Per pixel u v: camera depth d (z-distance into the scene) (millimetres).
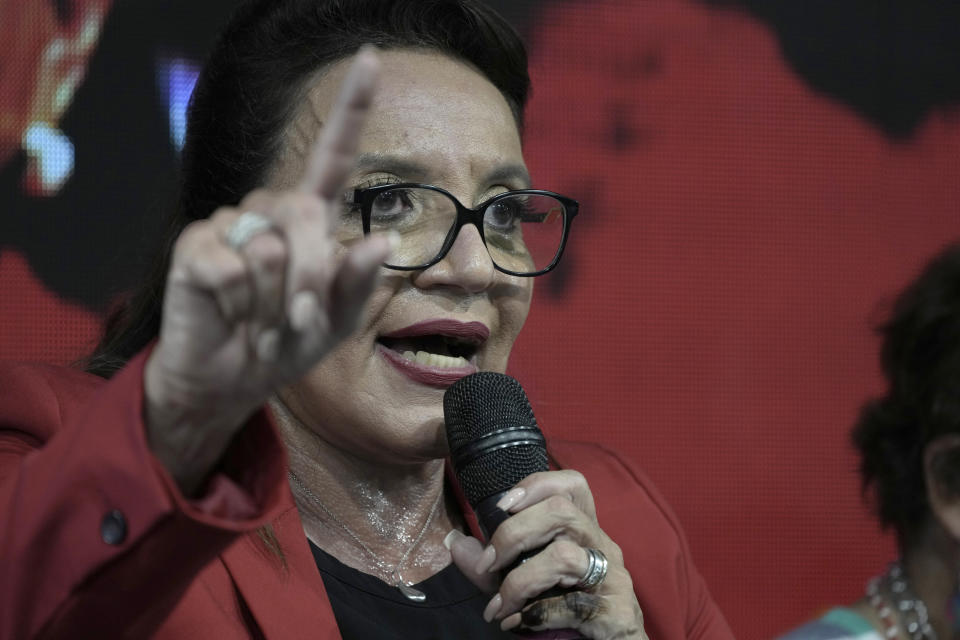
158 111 4605
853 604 2711
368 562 2594
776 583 5277
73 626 1524
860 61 5520
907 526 2635
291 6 2715
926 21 5598
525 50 2926
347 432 2516
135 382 1495
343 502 2623
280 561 2316
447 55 2715
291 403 2590
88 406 1546
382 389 2486
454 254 2510
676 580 2932
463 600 2596
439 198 2520
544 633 2127
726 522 5254
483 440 2254
